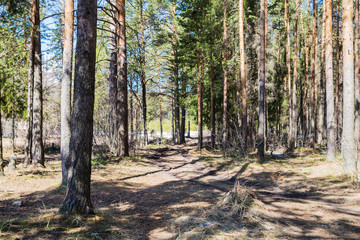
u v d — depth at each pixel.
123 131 15.85
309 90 31.12
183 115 33.19
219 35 21.36
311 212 5.69
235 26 21.66
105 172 11.30
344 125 9.84
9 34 11.44
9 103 19.70
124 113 15.87
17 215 5.19
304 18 26.67
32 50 12.34
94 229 4.53
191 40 22.80
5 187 8.24
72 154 5.11
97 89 25.02
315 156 15.31
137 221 5.27
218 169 13.18
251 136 24.22
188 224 4.75
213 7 21.06
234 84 23.44
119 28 15.63
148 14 26.70
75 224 4.64
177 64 27.31
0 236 3.86
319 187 8.30
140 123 26.97
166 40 26.23
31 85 12.56
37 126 12.30
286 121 25.11
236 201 5.48
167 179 10.69
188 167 14.45
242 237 3.98
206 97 26.14
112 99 17.69
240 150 16.59
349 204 6.32
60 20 14.09
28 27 11.30
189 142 36.12
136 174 11.46
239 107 21.31
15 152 21.72
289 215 5.42
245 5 19.81
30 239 3.91
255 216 4.93
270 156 16.16
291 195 7.73
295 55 20.48
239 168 12.38
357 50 16.47
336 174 9.61
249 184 9.61
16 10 9.65
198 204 6.23
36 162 12.21
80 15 5.12
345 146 9.62
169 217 5.39
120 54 15.71
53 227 4.43
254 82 23.91
